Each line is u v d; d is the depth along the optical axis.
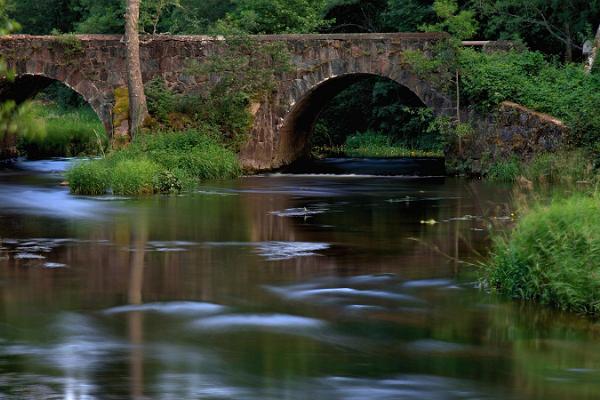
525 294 13.78
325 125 54.25
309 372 10.32
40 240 19.28
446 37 34.69
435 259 16.94
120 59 39.62
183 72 38.81
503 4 41.41
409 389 9.80
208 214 23.53
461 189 29.73
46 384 9.84
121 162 29.81
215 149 35.44
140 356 10.89
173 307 13.21
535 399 9.54
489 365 10.65
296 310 13.07
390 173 36.91
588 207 14.41
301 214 23.56
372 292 14.20
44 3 70.69
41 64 40.41
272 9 48.03
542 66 35.47
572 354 11.09
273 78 37.94
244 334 11.84
